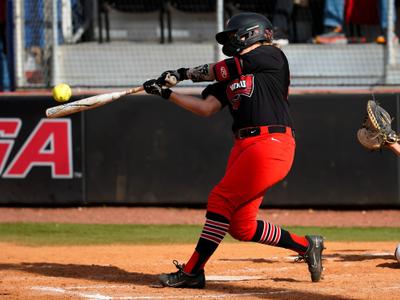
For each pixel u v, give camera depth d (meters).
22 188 46.75
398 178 45.12
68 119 46.16
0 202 47.00
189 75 20.17
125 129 46.00
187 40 54.44
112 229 39.53
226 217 20.09
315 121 45.22
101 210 46.06
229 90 19.97
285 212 45.25
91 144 46.16
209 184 45.84
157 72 51.75
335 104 45.16
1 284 22.11
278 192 45.72
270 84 19.81
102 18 54.56
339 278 22.67
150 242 34.41
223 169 45.72
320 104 45.16
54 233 38.06
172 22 54.44
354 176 45.28
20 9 49.91
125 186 46.25
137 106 45.97
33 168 46.59
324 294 20.02
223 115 45.59
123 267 25.61
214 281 22.33
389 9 50.34
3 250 31.52
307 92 45.19
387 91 44.47
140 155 46.12
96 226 40.69
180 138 45.84
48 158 46.44
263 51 19.86
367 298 19.44
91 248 32.12
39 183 46.59
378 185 45.22
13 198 46.84
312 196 45.50
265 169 19.58
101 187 46.34
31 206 47.12
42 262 27.22
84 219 43.28
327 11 52.19
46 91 48.88
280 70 19.97
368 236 36.56
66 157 46.31
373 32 54.91
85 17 53.47
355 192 45.31
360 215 44.38
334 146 45.25
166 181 46.09
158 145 46.00
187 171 46.00
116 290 20.88
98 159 46.22
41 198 46.62
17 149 46.56
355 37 53.94
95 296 19.92
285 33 50.94
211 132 45.69
